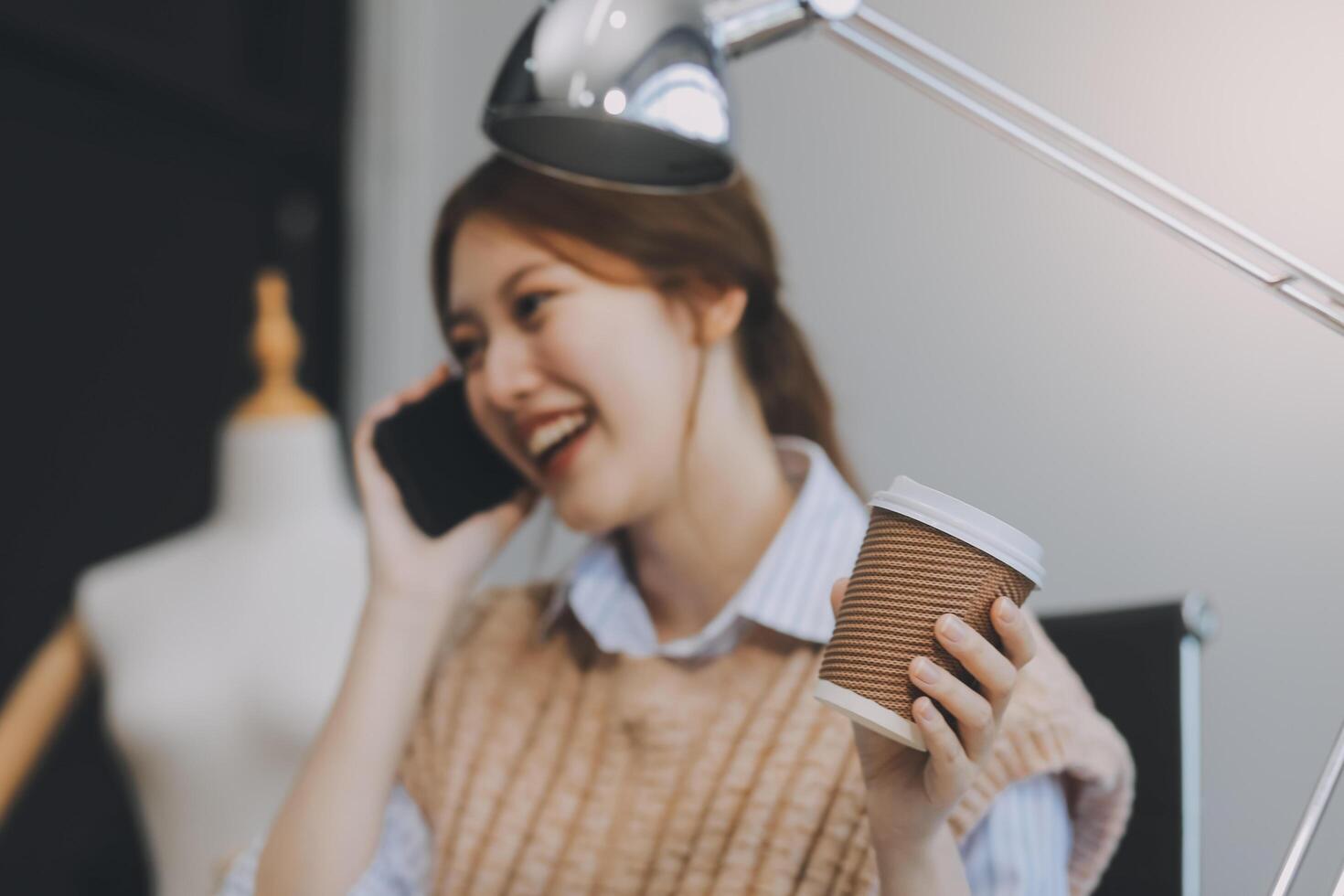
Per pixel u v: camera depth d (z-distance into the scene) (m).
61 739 2.15
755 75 1.49
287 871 1.19
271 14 2.34
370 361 2.25
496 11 2.09
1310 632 1.18
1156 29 1.27
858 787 1.08
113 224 2.24
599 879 1.14
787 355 1.24
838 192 1.44
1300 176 1.20
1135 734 1.10
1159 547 1.24
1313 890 1.14
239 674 1.66
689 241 1.20
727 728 1.14
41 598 2.14
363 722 1.20
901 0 1.37
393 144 2.19
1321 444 1.19
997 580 0.76
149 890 2.18
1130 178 1.05
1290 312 1.20
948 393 1.35
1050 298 1.32
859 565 0.79
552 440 1.21
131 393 2.25
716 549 1.19
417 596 1.22
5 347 2.11
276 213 2.36
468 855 1.19
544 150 1.04
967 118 0.94
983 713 0.75
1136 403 1.27
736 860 1.10
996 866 1.03
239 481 1.74
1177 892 1.07
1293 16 1.21
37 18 2.08
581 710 1.20
